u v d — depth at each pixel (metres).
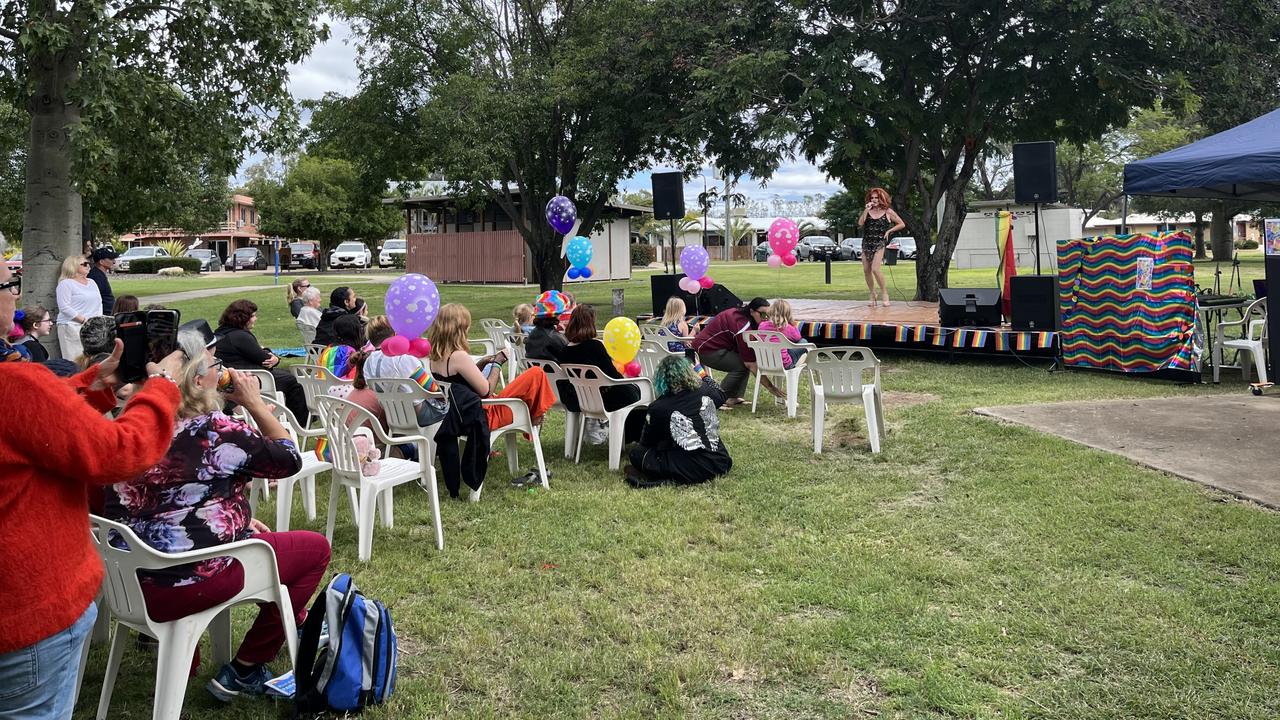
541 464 5.73
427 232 35.41
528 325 9.19
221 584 2.71
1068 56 13.78
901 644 3.36
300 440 5.88
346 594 3.01
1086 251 9.45
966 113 15.10
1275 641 3.28
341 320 7.10
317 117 17.34
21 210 21.27
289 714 3.01
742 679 3.17
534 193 18.97
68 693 1.99
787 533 4.68
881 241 13.41
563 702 3.05
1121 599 3.66
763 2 14.28
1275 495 4.82
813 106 13.40
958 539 4.46
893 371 10.16
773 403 8.54
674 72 15.92
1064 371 9.68
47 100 10.10
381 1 16.06
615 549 4.47
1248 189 10.08
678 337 8.80
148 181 11.34
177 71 10.28
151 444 2.00
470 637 3.52
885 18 13.95
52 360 3.92
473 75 16.44
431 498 4.53
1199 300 9.31
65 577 1.91
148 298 22.86
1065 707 2.89
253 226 62.00
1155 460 5.61
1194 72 13.34
